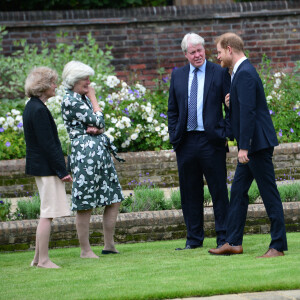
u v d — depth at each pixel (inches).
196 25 1891.0
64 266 756.6
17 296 585.6
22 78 1663.4
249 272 639.1
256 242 870.4
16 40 1831.9
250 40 1908.2
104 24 1862.7
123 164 1405.0
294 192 1054.4
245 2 1964.8
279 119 1577.3
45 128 747.4
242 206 779.4
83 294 575.5
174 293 559.8
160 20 1868.8
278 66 1913.1
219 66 852.0
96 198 820.0
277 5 1913.1
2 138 1464.1
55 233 920.3
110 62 1867.6
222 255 777.6
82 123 824.3
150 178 1413.6
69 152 1400.1
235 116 761.6
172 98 869.2
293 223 964.6
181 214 956.6
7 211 1003.3
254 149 742.5
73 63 831.1
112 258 802.2
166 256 791.7
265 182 751.1
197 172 857.5
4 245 907.4
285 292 561.6
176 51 1886.1
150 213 954.7
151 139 1504.7
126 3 1968.5
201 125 839.7
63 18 1851.6
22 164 1370.6
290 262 688.4
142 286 597.6
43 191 759.1
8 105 1684.3
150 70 1879.9
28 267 763.4
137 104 1524.4
